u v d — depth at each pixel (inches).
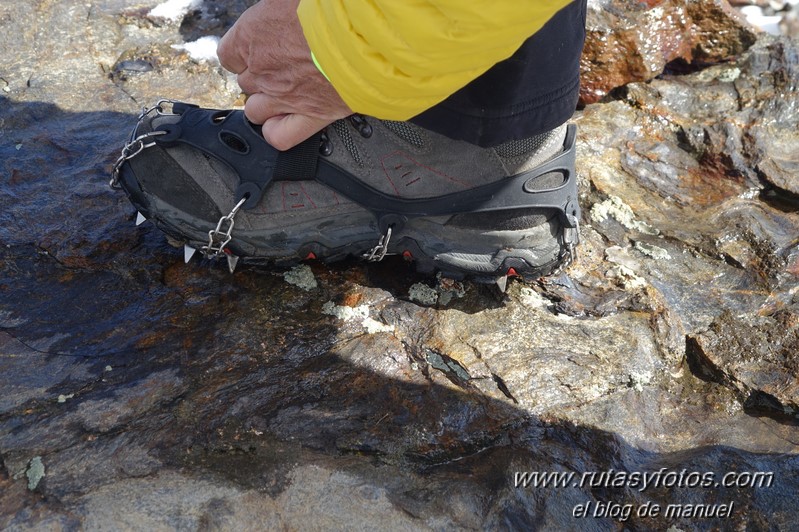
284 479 54.9
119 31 100.7
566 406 61.4
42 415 57.7
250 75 57.4
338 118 55.6
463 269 64.2
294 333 65.1
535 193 60.9
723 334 68.6
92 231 72.2
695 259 76.4
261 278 69.1
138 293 67.6
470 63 40.8
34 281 68.3
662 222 80.4
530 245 63.6
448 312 67.7
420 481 55.8
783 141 91.7
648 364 65.3
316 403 60.0
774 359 66.7
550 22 50.4
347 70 44.1
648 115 94.3
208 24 103.3
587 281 71.9
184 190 61.9
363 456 57.1
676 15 96.7
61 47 96.5
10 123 84.6
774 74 99.7
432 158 58.4
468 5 36.0
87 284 68.2
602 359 64.8
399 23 38.4
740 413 63.6
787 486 56.4
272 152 59.9
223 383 60.7
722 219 81.1
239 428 57.7
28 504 52.2
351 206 61.9
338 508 53.7
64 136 83.0
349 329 65.7
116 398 59.2
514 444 58.8
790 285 73.5
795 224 81.4
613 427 60.3
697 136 91.4
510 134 55.1
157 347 63.3
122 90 90.7
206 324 65.3
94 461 54.9
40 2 102.0
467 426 59.4
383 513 53.6
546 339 66.0
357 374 62.3
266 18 52.2
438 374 62.8
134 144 61.8
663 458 58.9
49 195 75.6
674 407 63.7
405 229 63.0
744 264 75.9
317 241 64.0
